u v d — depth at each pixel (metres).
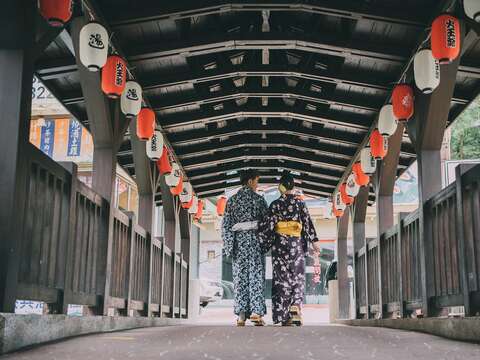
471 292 4.78
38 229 4.50
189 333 5.18
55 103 17.28
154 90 8.46
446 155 21.70
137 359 3.25
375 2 6.25
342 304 13.70
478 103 23.02
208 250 25.45
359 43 6.98
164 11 6.24
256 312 6.93
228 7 6.32
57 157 17.27
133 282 7.97
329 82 8.61
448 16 5.51
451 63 6.38
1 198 3.97
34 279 4.43
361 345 4.08
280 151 12.06
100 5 6.17
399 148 9.27
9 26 4.28
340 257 13.86
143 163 9.43
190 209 13.71
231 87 9.38
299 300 6.86
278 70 7.97
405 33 6.72
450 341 4.65
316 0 6.26
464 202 4.93
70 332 5.03
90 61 5.73
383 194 9.62
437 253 5.93
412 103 6.96
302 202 7.00
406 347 4.01
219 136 10.53
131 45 7.04
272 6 6.28
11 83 4.20
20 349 3.89
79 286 5.59
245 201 7.11
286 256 6.84
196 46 7.02
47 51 6.81
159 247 10.12
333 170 12.74
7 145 4.07
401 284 7.41
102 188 6.80
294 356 3.36
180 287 12.76
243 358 3.26
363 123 9.46
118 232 7.10
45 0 4.58
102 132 6.91
